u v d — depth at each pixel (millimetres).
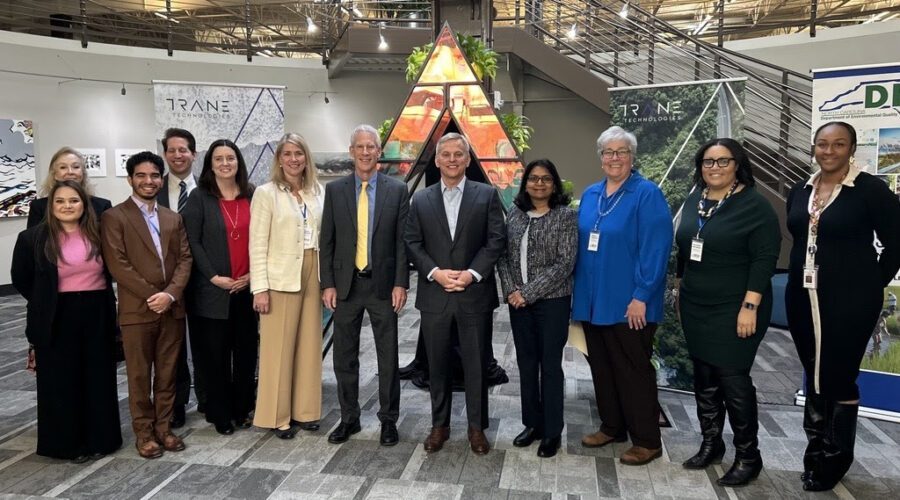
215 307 2846
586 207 2713
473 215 2639
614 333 2604
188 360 3791
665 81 7418
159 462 2660
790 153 6773
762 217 2326
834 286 2312
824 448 2391
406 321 5773
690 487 2410
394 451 2758
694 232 2473
